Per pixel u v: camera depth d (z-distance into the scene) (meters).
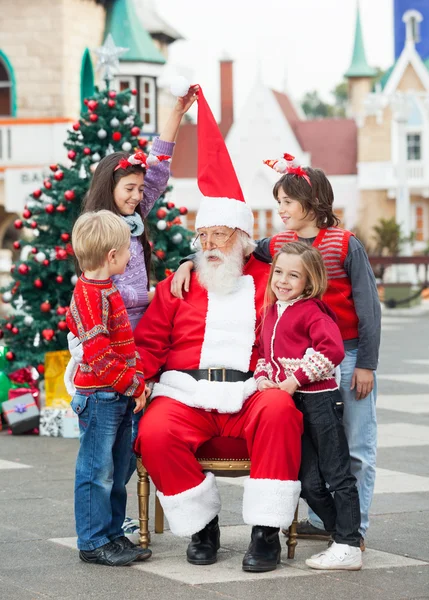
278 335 5.00
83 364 5.04
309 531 5.50
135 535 5.54
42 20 22.52
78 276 5.18
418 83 42.78
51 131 22.16
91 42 24.53
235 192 5.45
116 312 4.94
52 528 5.68
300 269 4.93
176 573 4.87
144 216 5.62
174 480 4.98
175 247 9.14
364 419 5.23
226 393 5.08
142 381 4.99
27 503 6.27
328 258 5.15
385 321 22.81
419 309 26.98
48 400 8.73
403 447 8.07
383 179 42.19
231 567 4.97
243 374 5.24
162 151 5.74
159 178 5.62
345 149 43.97
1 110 22.83
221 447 5.13
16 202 22.31
